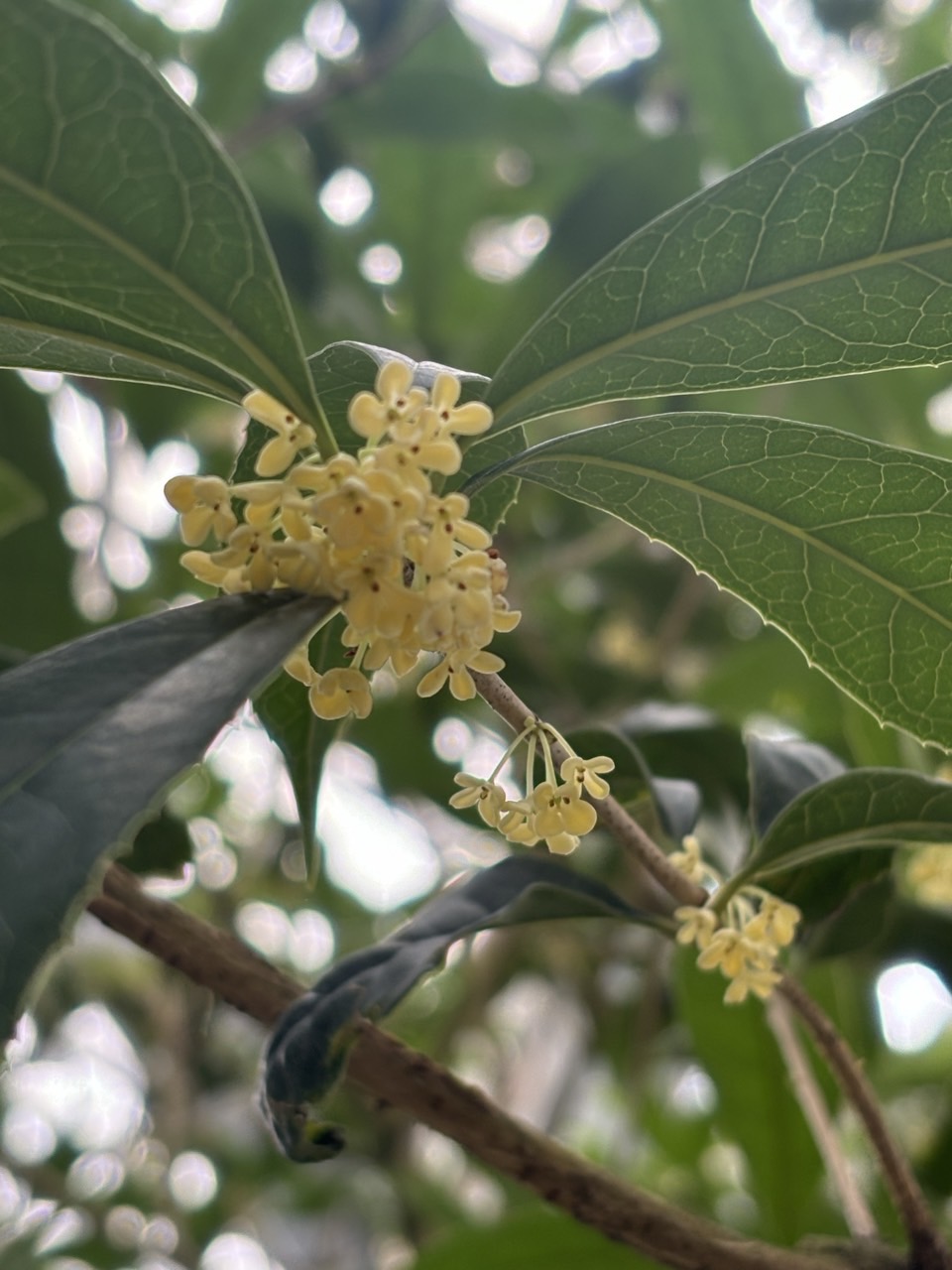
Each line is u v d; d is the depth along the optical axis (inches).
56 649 4.8
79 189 5.0
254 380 5.6
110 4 15.6
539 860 8.1
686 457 6.6
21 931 3.9
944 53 18.0
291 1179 18.7
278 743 6.9
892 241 5.9
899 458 6.5
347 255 17.8
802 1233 11.8
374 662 5.5
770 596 7.2
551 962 19.0
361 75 16.6
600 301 6.0
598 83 18.9
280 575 5.1
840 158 5.7
